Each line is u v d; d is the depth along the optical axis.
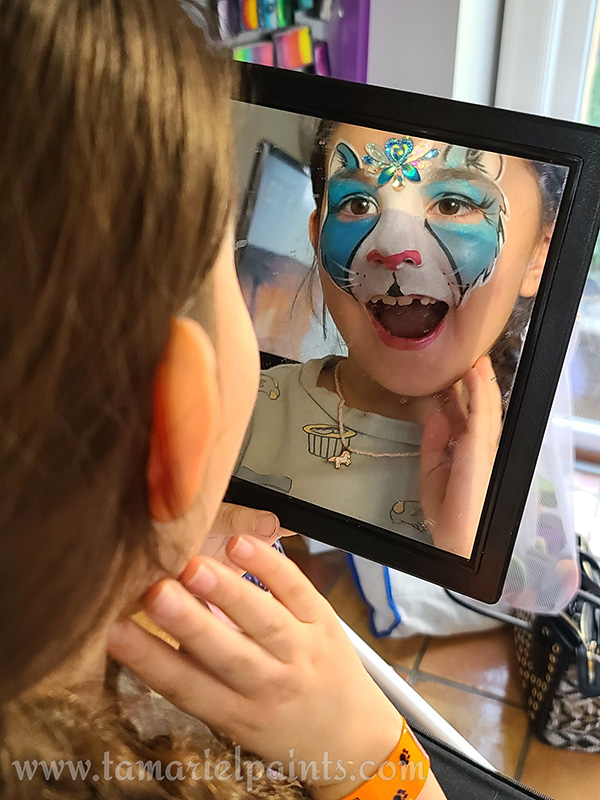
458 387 0.37
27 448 0.18
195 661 0.28
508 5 0.73
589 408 1.07
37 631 0.20
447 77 0.66
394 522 0.40
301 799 0.32
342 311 0.39
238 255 0.40
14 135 0.17
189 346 0.19
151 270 0.18
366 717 0.33
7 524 0.18
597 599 0.83
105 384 0.18
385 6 0.65
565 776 0.82
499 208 0.34
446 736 0.57
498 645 0.97
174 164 0.19
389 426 0.39
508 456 0.37
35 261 0.17
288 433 0.42
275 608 0.29
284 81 0.36
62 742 0.25
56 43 0.17
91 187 0.17
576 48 0.75
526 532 0.73
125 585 0.23
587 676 0.79
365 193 0.37
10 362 0.17
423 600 0.96
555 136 0.32
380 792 0.33
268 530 0.43
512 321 0.36
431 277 0.37
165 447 0.20
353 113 0.36
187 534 0.24
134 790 0.26
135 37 0.18
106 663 0.28
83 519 0.19
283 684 0.29
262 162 0.38
